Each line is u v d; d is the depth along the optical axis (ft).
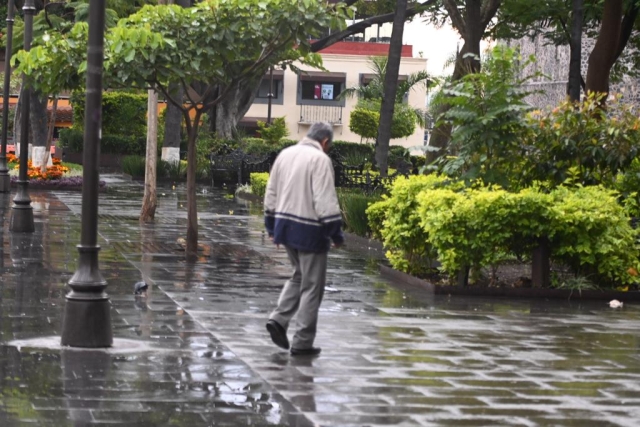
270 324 28.37
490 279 45.27
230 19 49.14
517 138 48.65
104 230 64.69
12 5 88.94
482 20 78.23
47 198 90.53
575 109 50.52
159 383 23.97
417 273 47.42
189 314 34.35
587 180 49.57
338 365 27.14
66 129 172.55
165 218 76.07
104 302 28.17
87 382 23.73
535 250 43.70
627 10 79.61
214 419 20.97
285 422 21.07
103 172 152.76
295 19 49.34
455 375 26.53
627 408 23.54
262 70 54.49
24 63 49.70
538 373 27.25
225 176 127.44
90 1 28.12
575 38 63.77
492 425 21.58
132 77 49.32
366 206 65.31
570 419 22.35
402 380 25.66
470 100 48.29
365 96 176.76
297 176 27.94
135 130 170.81
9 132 179.32
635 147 48.70
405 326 34.17
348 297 40.81
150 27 48.47
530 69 160.86
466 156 48.44
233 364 26.55
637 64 106.93
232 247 57.77
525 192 43.62
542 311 39.32
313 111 233.96
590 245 43.11
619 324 36.65
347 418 21.65
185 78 50.37
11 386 23.06
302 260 27.94
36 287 38.91
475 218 42.50
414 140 225.97
